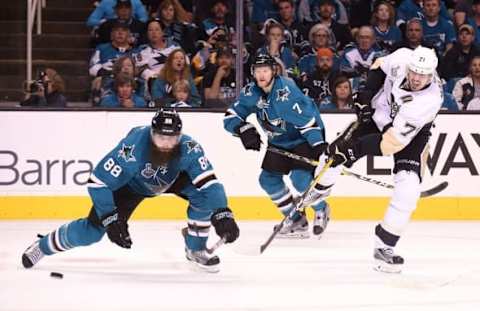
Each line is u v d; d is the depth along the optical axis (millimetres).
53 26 13094
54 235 8742
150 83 12891
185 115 12453
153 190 8422
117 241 8023
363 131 9562
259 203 12531
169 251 10102
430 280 8758
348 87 13039
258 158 12492
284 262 9578
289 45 13352
